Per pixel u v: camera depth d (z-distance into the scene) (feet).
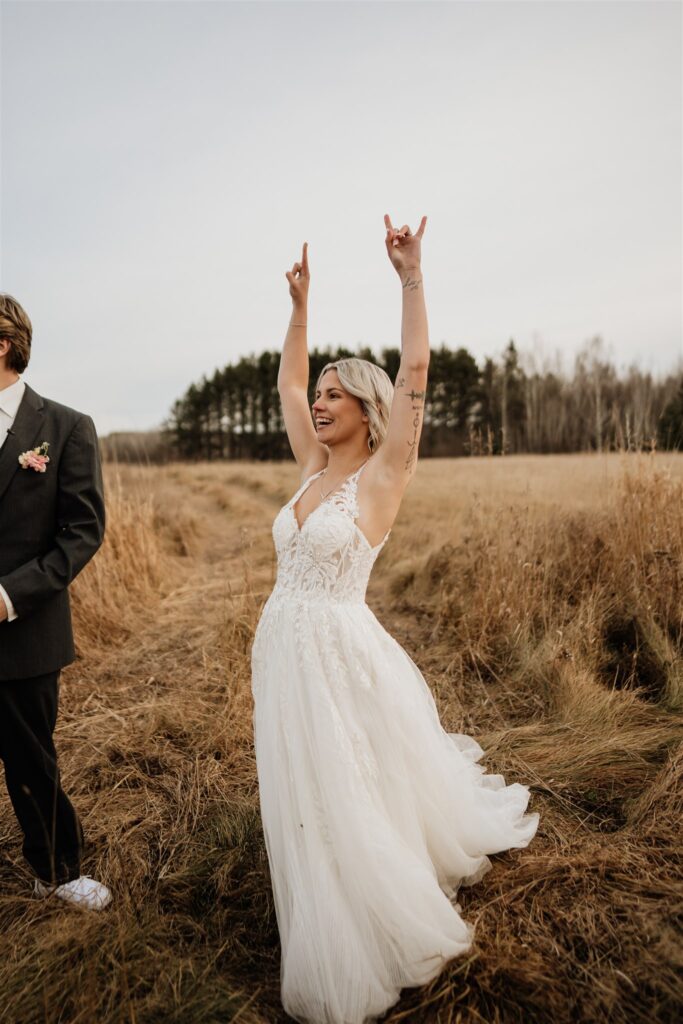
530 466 42.47
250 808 8.41
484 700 11.78
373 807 5.69
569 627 12.84
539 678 12.00
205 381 151.84
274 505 43.50
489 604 14.16
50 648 6.66
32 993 5.53
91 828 8.30
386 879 5.45
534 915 6.48
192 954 6.08
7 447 6.48
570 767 9.14
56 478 6.78
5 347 6.42
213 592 19.97
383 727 5.97
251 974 6.02
